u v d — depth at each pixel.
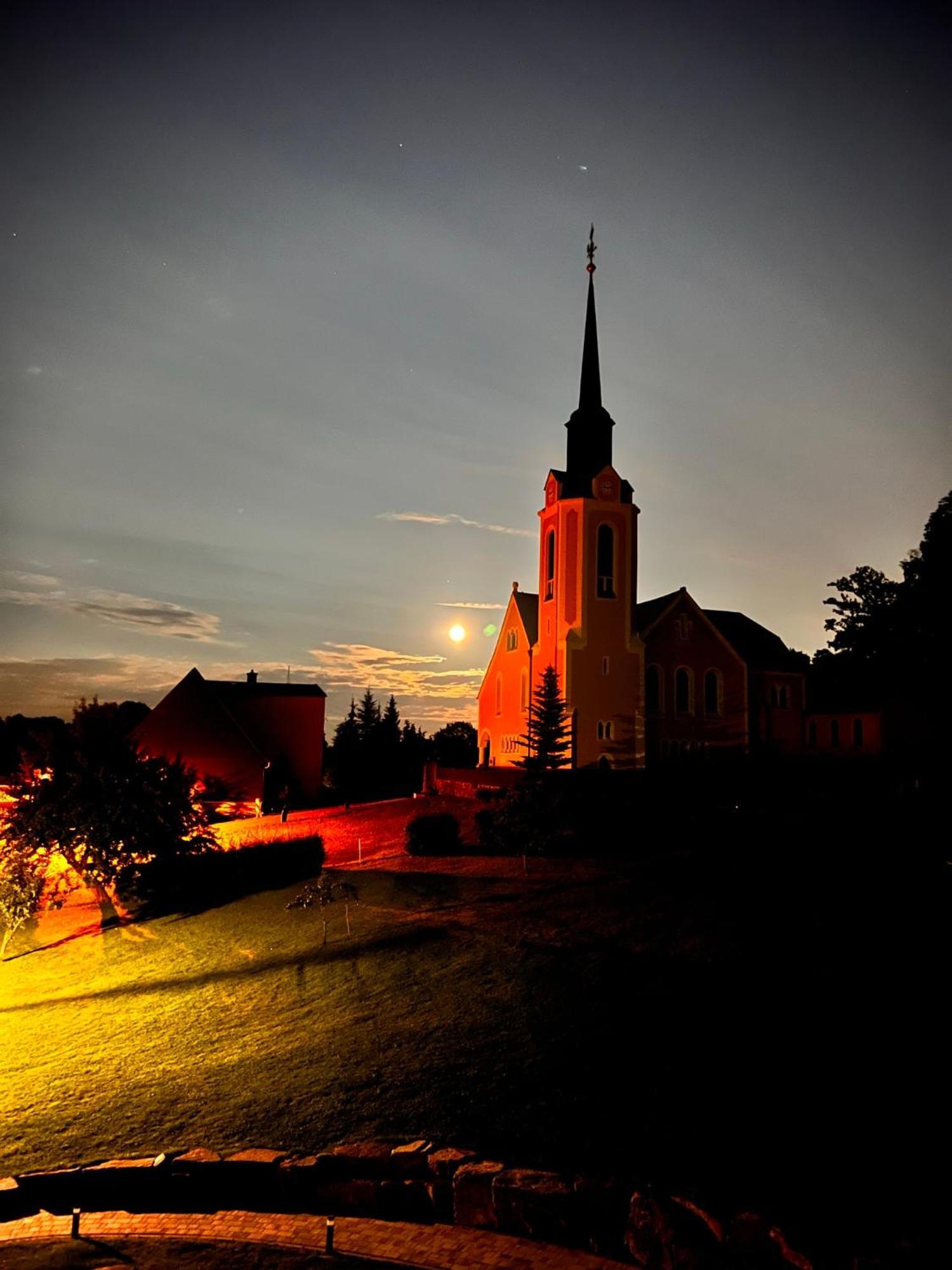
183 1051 19.72
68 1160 15.35
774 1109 13.45
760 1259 10.30
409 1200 13.00
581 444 57.59
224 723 55.94
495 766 62.16
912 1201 10.98
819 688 60.97
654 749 53.84
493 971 21.19
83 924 34.44
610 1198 11.69
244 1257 12.26
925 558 43.75
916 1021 15.49
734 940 20.81
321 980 22.70
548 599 56.09
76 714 34.88
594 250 60.69
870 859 27.11
